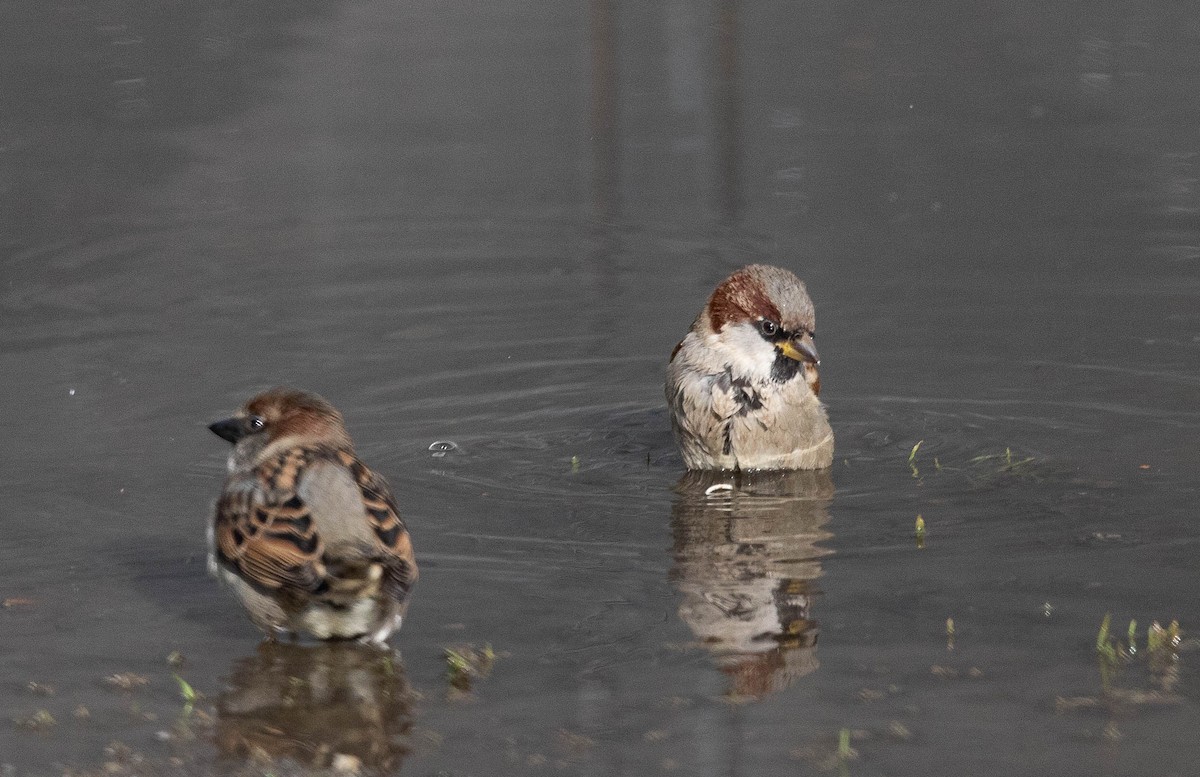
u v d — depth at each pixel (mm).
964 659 8406
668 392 12273
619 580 9727
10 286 16672
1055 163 20266
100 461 11969
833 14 28844
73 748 7625
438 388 13852
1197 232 17547
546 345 14938
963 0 29688
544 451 12477
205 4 28797
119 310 15930
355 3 29547
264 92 23938
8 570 9977
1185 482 11352
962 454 12203
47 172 20547
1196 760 7199
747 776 7141
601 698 8039
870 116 22594
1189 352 14297
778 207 18938
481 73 25109
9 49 25500
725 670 8352
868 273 16609
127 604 9461
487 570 9930
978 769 7164
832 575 9750
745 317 11867
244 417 9531
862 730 7586
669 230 18281
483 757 7449
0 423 12773
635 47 26719
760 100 23609
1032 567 9766
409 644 8797
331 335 15227
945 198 19000
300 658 8656
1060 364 14086
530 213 19078
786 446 11922
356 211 19219
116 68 24812
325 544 8383
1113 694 7926
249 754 7562
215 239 18234
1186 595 9234
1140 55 25297
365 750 7551
